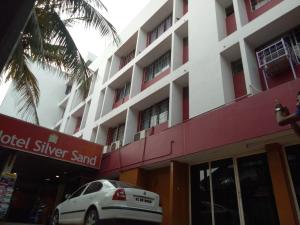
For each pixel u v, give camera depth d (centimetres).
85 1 849
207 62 946
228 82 865
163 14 1536
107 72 1928
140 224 597
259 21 826
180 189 809
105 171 1168
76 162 1139
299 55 730
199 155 767
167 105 1220
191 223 769
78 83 880
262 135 584
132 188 623
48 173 1545
